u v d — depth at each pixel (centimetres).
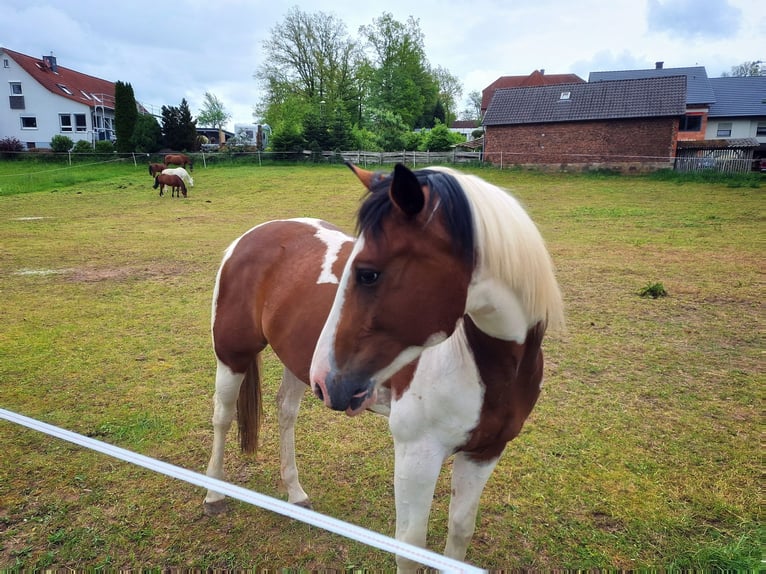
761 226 1062
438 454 166
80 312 580
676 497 262
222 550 235
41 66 3800
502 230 137
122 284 704
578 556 228
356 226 139
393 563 228
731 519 246
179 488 278
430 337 135
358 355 137
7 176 2238
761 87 3322
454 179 138
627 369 416
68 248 945
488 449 177
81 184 2109
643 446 307
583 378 401
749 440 311
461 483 185
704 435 318
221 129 5109
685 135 3259
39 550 232
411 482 166
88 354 460
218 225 1232
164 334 512
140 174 2447
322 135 2898
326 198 1675
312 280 218
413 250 129
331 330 140
